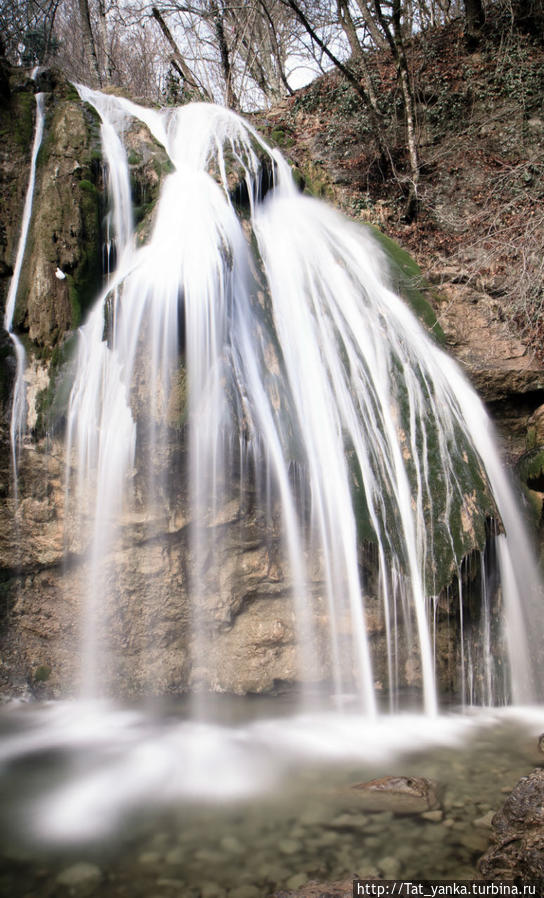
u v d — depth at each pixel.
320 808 3.67
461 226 9.65
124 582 5.26
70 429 5.27
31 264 5.80
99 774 4.12
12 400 5.48
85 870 3.12
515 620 5.76
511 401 7.30
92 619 5.34
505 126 11.05
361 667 5.22
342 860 3.17
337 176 10.49
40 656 5.46
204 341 5.11
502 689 5.53
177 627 5.34
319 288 6.50
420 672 5.23
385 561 5.16
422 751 4.48
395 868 3.09
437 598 5.23
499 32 12.20
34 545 5.37
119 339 5.05
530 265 8.17
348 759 4.34
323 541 5.24
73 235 5.83
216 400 5.04
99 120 6.64
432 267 8.59
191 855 3.23
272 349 5.59
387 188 10.37
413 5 16.02
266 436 5.14
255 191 7.19
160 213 6.02
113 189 6.30
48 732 4.80
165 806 3.73
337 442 5.46
